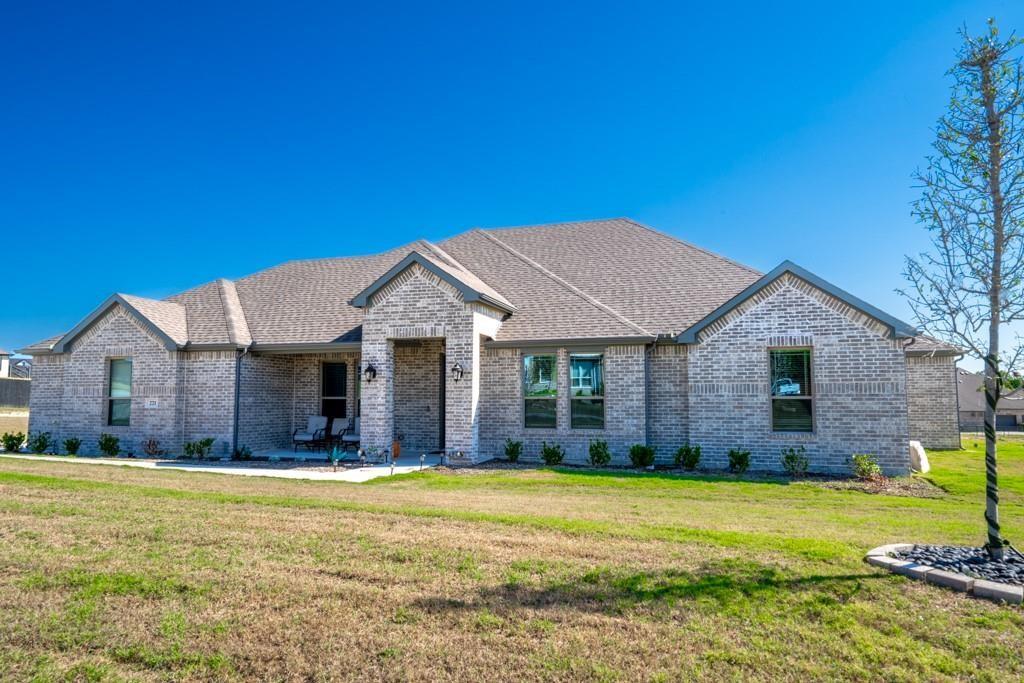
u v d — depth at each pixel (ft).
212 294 72.33
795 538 26.21
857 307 50.88
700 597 19.36
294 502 33.86
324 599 19.44
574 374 58.95
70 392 67.05
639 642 16.56
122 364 66.64
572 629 17.35
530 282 67.72
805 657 15.79
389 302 59.31
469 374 56.44
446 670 15.28
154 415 63.72
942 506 38.09
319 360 69.21
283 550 24.41
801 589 19.94
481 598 19.49
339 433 67.05
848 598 19.29
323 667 15.39
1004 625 17.49
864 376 50.78
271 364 67.31
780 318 53.16
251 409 64.54
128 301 65.05
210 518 29.60
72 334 66.59
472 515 30.58
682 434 56.24
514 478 47.50
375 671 15.23
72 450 65.05
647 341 55.67
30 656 15.97
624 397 56.65
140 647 16.38
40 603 19.13
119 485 39.88
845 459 50.75
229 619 18.02
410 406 65.46
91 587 20.35
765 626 17.48
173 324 65.98
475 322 57.00
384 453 57.88
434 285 58.13
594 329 58.13
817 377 51.88
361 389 60.29
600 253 72.69
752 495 41.06
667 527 28.48
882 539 26.48
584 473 50.14
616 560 23.06
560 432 58.39
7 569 22.03
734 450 53.52
